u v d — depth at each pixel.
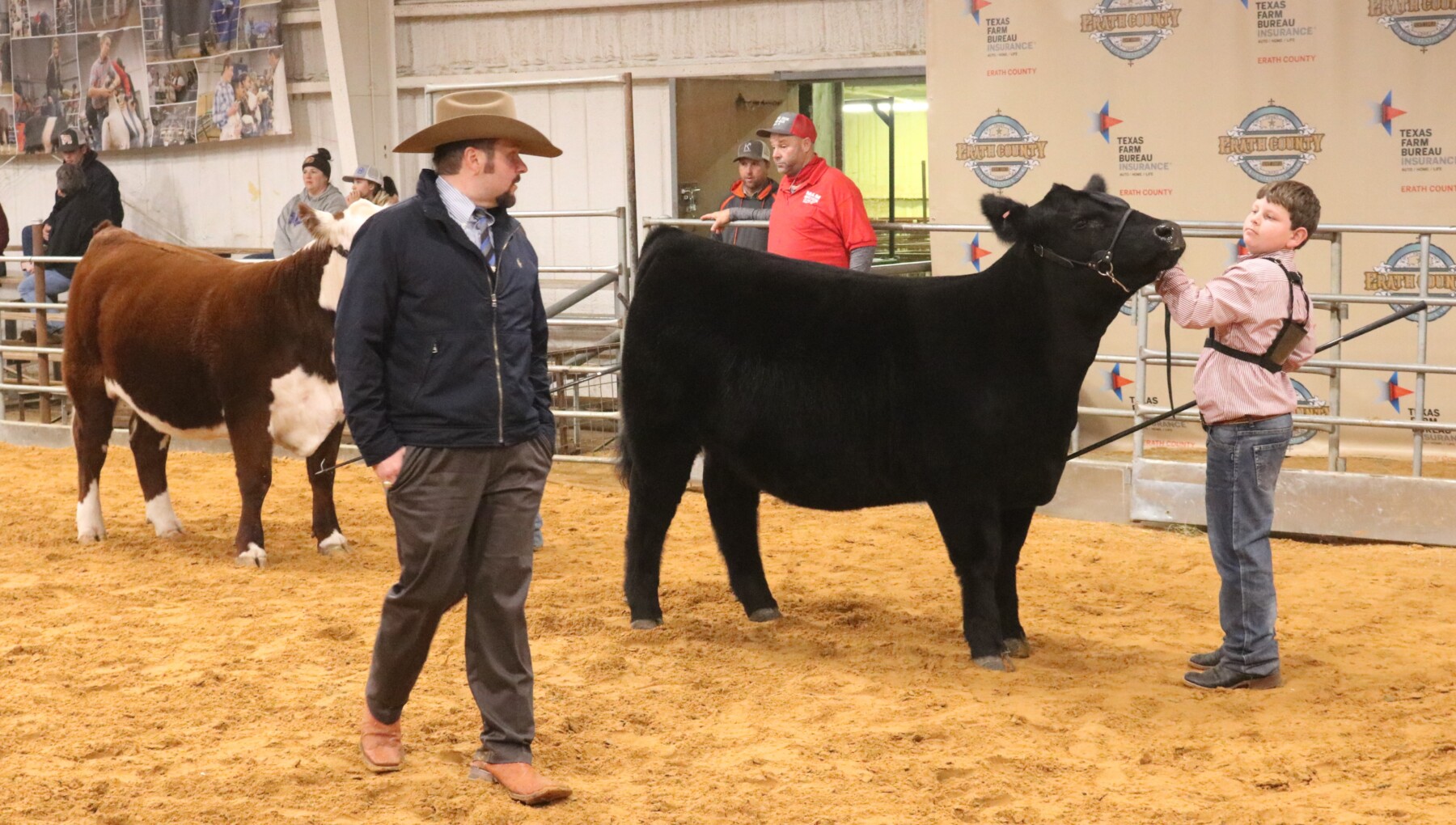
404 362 3.69
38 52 15.07
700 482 8.81
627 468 5.73
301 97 13.70
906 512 8.09
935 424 5.00
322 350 6.69
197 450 10.45
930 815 3.76
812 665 5.16
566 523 7.91
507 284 3.76
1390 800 3.81
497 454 3.75
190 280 7.04
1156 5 8.78
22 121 15.37
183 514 8.20
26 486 9.03
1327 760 4.13
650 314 5.55
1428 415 8.45
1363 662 5.14
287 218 11.06
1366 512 7.05
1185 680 4.90
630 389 5.61
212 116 14.11
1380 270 8.48
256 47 13.60
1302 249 8.63
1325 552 6.91
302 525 7.87
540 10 12.36
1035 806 3.82
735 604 6.06
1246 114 8.69
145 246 7.52
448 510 3.70
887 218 14.05
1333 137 8.51
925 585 6.42
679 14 11.84
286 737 4.36
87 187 12.28
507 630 3.85
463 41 12.75
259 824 3.70
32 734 4.38
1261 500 4.75
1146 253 4.66
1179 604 6.06
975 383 4.95
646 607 5.67
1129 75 8.91
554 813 3.77
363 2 12.88
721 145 11.84
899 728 4.44
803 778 4.01
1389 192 8.44
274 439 6.84
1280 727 4.46
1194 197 8.88
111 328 7.14
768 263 5.45
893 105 13.84
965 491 5.02
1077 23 8.99
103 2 14.52
